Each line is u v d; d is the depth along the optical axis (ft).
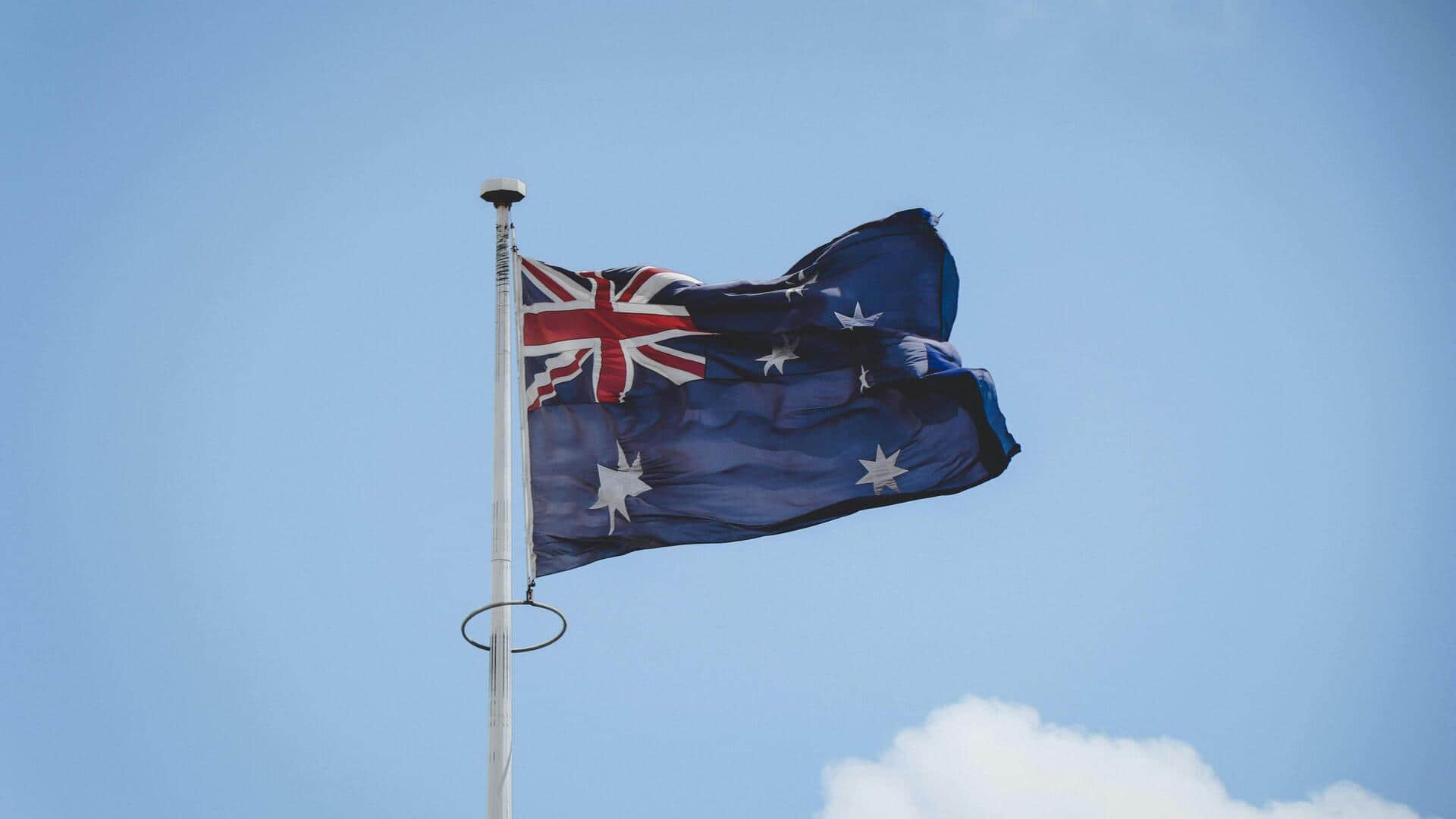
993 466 105.40
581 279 106.11
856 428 104.99
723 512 102.83
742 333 106.11
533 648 94.43
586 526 101.40
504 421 100.07
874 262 108.37
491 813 89.56
